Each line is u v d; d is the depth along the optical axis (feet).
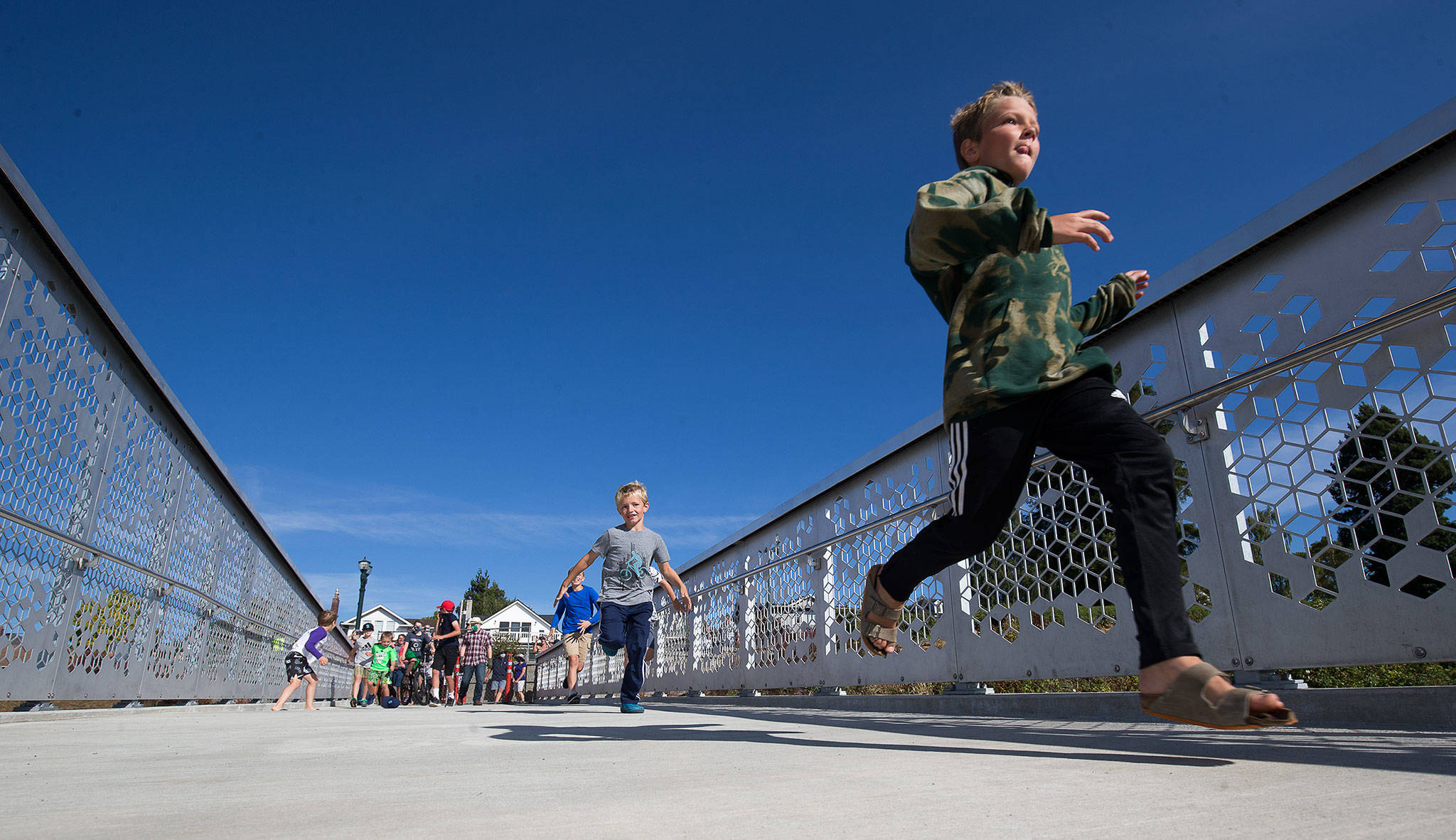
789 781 3.97
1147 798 3.28
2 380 10.22
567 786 3.94
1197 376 8.68
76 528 12.62
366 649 45.14
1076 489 10.10
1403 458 6.65
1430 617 6.41
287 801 3.55
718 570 23.71
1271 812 2.92
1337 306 7.29
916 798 3.39
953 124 6.28
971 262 5.38
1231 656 8.06
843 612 15.89
